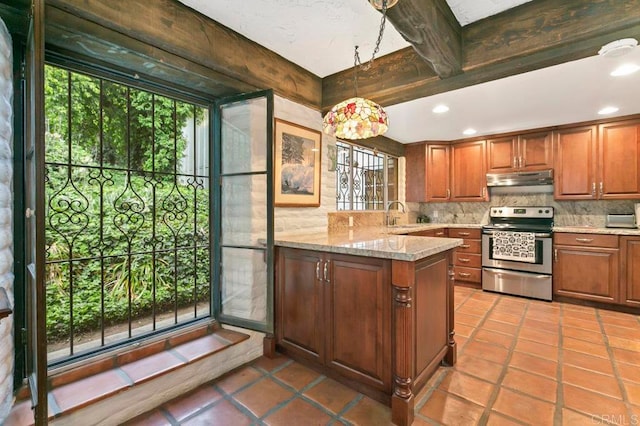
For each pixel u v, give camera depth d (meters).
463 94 2.73
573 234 3.50
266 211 2.21
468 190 4.45
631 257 3.19
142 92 2.09
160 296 2.33
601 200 3.71
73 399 1.47
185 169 2.35
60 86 1.82
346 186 3.69
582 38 1.59
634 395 1.79
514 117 3.42
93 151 1.96
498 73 1.97
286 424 1.59
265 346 2.30
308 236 2.51
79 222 1.92
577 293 3.48
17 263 1.44
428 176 4.60
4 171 1.32
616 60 2.10
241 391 1.88
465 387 1.89
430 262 1.90
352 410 1.71
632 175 3.36
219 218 2.33
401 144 4.74
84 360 1.69
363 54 2.32
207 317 2.32
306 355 2.14
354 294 1.86
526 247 3.75
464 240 4.29
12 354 1.39
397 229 3.66
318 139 2.80
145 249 2.21
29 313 1.34
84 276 1.98
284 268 2.26
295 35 2.04
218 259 2.33
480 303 3.55
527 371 2.06
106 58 1.67
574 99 2.86
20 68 1.44
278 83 2.34
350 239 2.29
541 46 1.69
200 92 2.19
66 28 1.40
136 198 2.15
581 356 2.26
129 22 1.51
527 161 3.97
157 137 2.24
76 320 1.95
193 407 1.73
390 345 1.71
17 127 1.44
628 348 2.39
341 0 1.66
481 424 1.57
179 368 1.82
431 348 1.90
